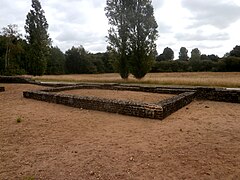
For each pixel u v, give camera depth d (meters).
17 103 11.70
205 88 12.95
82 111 9.73
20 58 49.75
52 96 11.69
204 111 9.66
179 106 10.13
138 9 26.55
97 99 9.85
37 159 4.88
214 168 4.35
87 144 5.75
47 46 39.19
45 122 7.91
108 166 4.52
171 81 26.66
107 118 8.49
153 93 14.38
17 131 6.87
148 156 4.96
